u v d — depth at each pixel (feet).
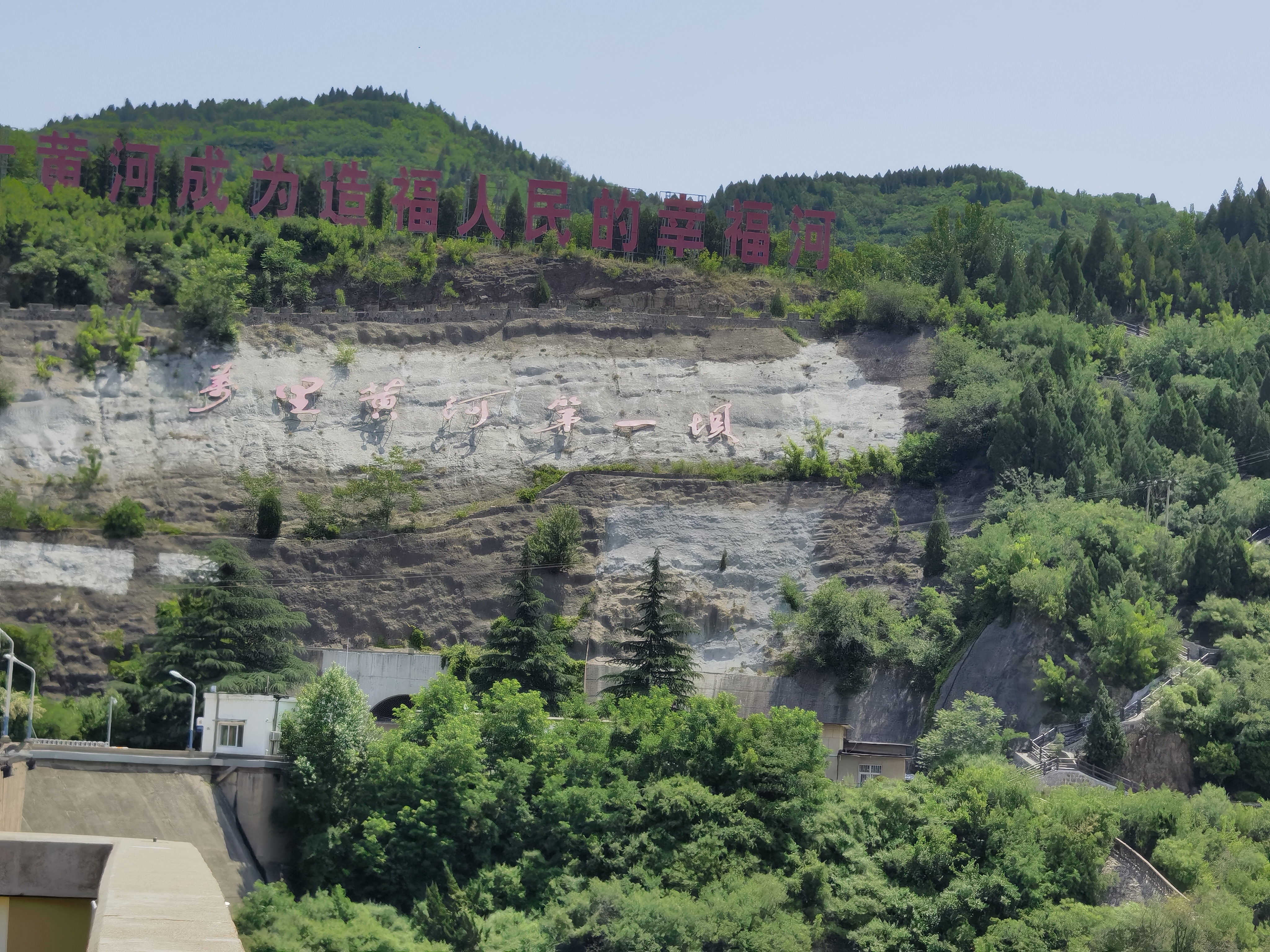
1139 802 281.54
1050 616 354.54
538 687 331.16
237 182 613.93
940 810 265.54
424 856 241.76
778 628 390.42
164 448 436.76
